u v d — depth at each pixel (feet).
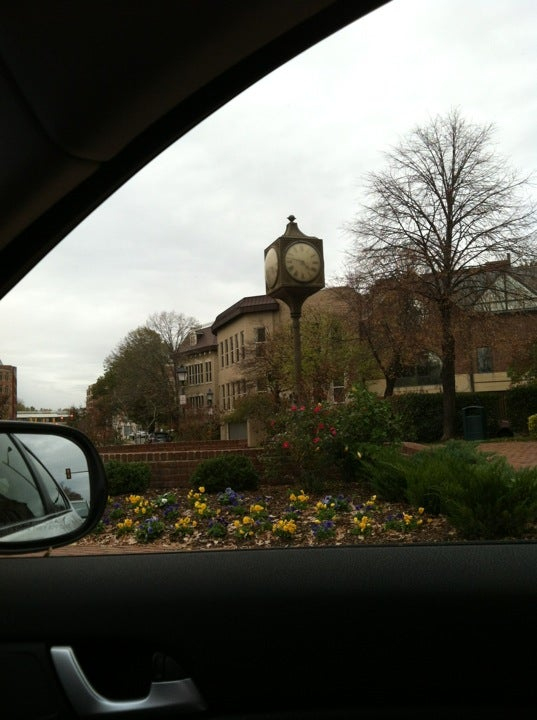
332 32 6.86
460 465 20.97
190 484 32.81
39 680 6.19
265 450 33.12
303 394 33.65
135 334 199.82
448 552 6.86
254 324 173.37
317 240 33.40
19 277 7.13
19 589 6.60
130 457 35.09
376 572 6.66
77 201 7.04
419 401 102.01
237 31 6.48
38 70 6.12
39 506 7.68
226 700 6.36
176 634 6.40
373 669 6.32
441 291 86.22
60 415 94.63
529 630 6.32
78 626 6.39
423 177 84.94
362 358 100.63
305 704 6.34
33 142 6.33
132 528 22.09
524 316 91.86
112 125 6.66
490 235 84.58
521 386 101.30
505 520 17.31
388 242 86.33
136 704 6.19
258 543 20.22
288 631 6.40
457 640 6.32
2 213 6.53
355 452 28.68
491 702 6.27
